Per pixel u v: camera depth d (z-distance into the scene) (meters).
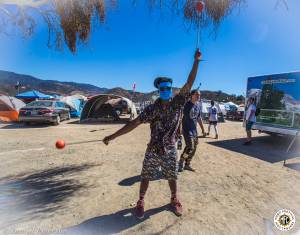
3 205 4.10
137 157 7.40
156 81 3.47
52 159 7.02
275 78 10.55
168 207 4.07
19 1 4.79
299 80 9.59
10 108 17.89
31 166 6.31
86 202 4.24
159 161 3.63
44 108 15.30
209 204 4.26
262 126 11.04
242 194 4.75
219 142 10.88
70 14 5.20
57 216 3.76
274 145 10.43
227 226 3.57
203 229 3.48
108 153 7.88
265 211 4.05
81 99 27.83
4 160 6.87
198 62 3.64
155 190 4.76
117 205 4.14
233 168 6.51
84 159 7.07
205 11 4.95
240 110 24.84
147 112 3.50
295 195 4.75
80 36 5.39
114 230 3.41
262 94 11.18
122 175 5.66
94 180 5.32
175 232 3.39
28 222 3.59
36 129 13.97
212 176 5.75
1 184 5.03
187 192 4.76
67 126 15.73
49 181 5.23
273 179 5.71
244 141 11.30
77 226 3.50
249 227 3.56
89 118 19.91
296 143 10.29
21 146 8.85
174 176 3.72
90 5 5.21
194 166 6.53
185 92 3.59
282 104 10.23
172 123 3.50
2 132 12.57
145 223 3.60
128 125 3.59
